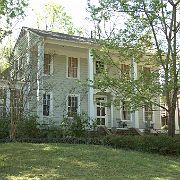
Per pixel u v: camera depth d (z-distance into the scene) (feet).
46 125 63.93
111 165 37.22
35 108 64.85
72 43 72.08
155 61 53.16
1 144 47.83
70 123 63.05
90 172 33.27
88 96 74.79
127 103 51.11
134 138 51.80
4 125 56.44
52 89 73.41
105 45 52.70
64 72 79.87
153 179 31.58
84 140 56.24
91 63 73.00
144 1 49.67
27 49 63.57
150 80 49.88
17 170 32.60
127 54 53.16
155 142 48.80
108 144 54.60
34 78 62.23
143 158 43.11
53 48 76.23
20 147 45.16
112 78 50.57
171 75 48.70
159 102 57.82
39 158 38.73
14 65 60.64
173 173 35.55
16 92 56.85
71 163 37.01
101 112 82.99
